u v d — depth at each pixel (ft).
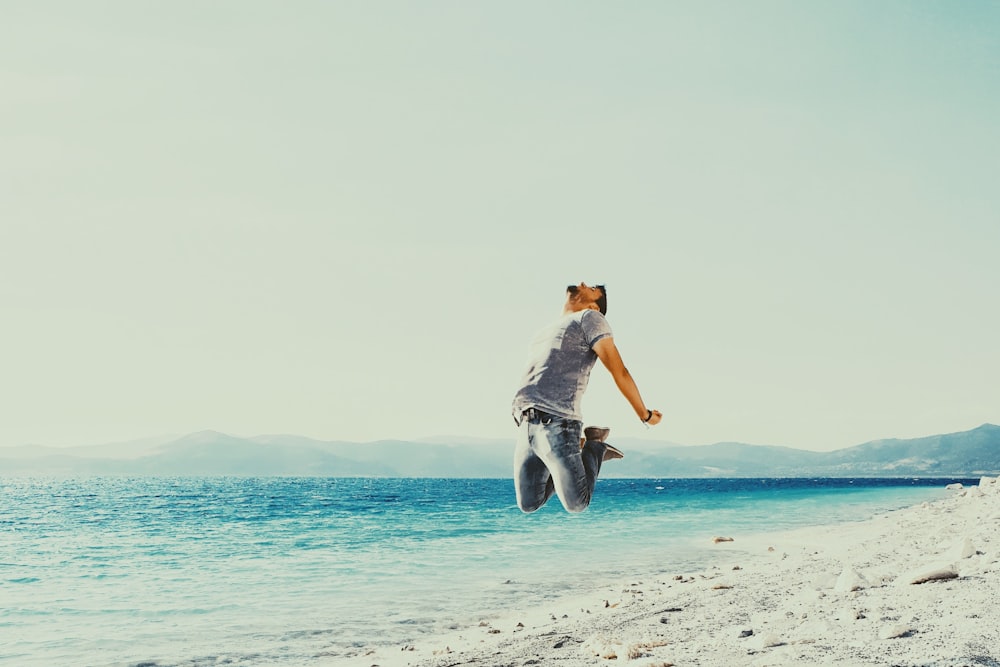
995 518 51.21
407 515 126.72
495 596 43.83
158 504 184.34
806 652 17.43
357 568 57.21
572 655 24.52
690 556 61.52
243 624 36.94
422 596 44.29
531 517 117.80
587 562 58.65
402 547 72.13
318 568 57.57
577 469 11.96
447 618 37.63
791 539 73.31
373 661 28.78
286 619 38.04
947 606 20.06
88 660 30.25
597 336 12.22
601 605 38.60
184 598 44.88
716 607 30.48
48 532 96.94
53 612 40.75
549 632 30.73
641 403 12.34
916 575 24.97
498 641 30.27
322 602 42.80
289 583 50.24
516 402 12.46
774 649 18.79
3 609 41.73
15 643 33.35
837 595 26.50
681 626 26.78
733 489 327.47
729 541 73.46
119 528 102.73
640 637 25.61
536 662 23.88
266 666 28.86
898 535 59.00
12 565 62.28
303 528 97.91
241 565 60.44
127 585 50.42
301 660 29.58
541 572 53.47
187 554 69.21
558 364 12.26
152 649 31.99
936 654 15.38
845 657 16.26
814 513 122.93
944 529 54.34
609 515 122.42
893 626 17.81
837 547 59.93
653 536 80.12
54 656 30.99
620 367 12.25
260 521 114.11
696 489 330.54
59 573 57.00
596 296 13.35
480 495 244.22
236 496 237.04
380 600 43.16
